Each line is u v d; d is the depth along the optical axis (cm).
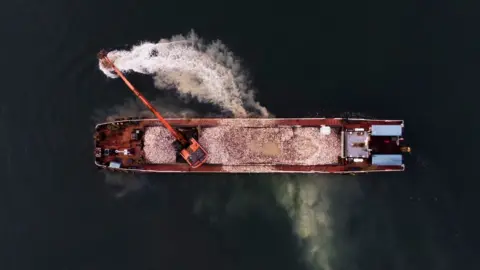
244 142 6538
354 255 6631
